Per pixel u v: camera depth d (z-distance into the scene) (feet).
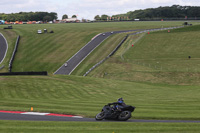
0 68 358.64
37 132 58.80
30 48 464.24
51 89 180.65
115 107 76.13
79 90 182.19
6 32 619.26
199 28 547.08
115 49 429.38
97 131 59.67
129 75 291.17
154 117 81.05
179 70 296.71
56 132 58.80
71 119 79.51
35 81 204.33
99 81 230.27
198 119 79.10
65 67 357.41
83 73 325.42
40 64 377.30
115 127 64.95
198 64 324.39
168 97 154.81
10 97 155.33
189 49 412.36
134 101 133.59
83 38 533.55
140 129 62.03
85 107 104.63
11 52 439.63
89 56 404.16
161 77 275.18
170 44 449.06
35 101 125.59
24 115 85.40
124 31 630.33
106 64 350.23
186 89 202.69
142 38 503.61
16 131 59.72
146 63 345.92
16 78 213.46
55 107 103.19
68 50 445.37
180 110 97.04
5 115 84.94
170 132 59.41
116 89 195.31
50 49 455.22
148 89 199.62
